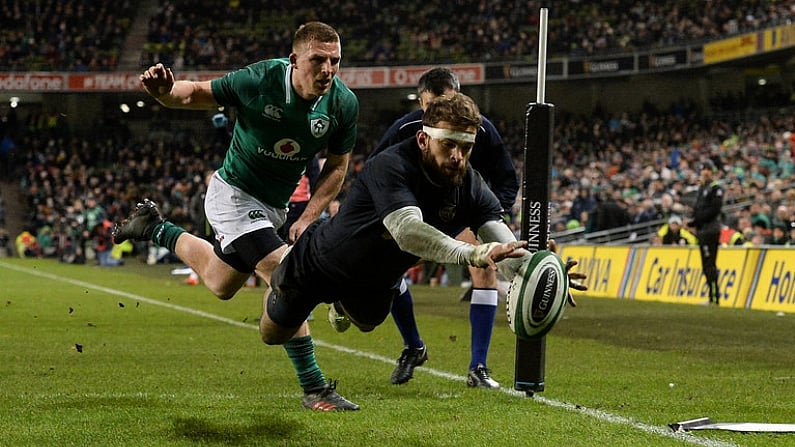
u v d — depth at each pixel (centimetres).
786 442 1334
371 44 11194
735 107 9219
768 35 7919
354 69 10494
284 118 1653
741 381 1994
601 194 7381
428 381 1942
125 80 10938
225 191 1753
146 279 6172
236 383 1888
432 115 1225
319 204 1769
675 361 2352
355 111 1734
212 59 11231
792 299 3997
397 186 1238
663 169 7638
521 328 1252
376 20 11350
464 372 2095
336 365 2200
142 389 1802
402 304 1881
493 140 1847
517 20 10731
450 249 1170
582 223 6781
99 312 3678
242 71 1658
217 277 1794
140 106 12012
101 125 11906
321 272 1361
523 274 1249
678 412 1584
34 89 10819
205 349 2495
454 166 1226
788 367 2247
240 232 1727
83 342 2652
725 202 6494
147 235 1855
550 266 1248
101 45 11569
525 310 1241
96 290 5034
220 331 2988
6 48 11300
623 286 5197
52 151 11331
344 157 1786
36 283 5597
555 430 1395
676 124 9169
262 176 1736
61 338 2753
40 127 11669
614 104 10562
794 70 9344
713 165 7338
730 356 2469
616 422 1470
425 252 1195
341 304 1430
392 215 1220
